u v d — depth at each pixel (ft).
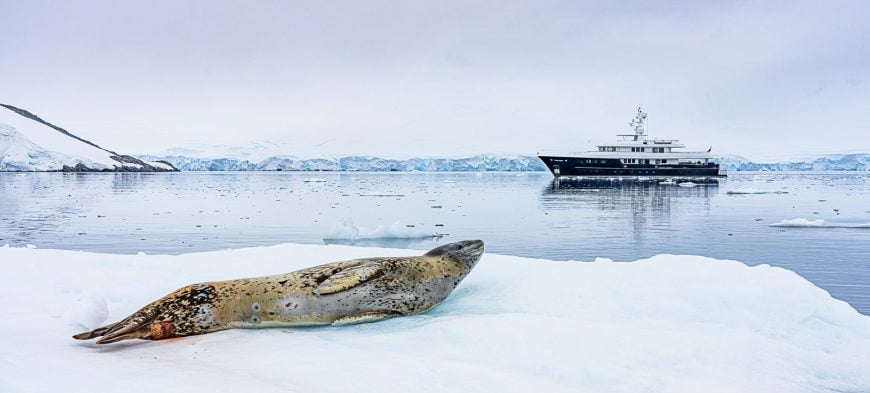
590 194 136.56
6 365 10.17
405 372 11.08
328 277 15.40
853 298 28.78
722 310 15.12
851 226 69.00
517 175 338.75
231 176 319.47
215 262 21.53
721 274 16.62
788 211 91.86
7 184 178.29
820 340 13.78
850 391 11.37
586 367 11.77
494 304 16.12
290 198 127.75
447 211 93.61
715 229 67.21
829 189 162.40
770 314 14.93
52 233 63.46
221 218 81.46
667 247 51.96
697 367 12.05
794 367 12.22
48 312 15.05
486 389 10.50
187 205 105.91
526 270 19.52
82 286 18.03
